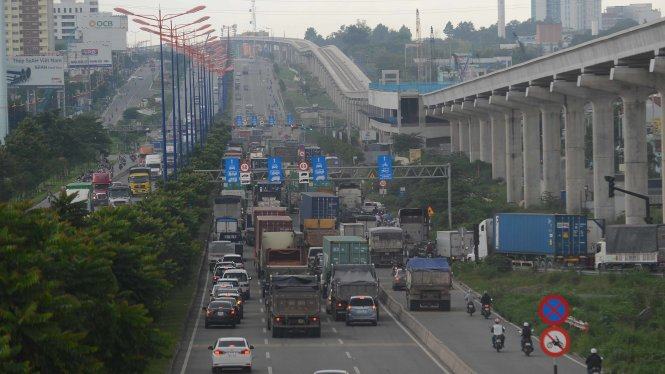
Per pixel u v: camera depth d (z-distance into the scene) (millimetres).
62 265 117562
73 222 183875
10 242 110688
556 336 120500
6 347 96438
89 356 111000
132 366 131250
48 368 104062
